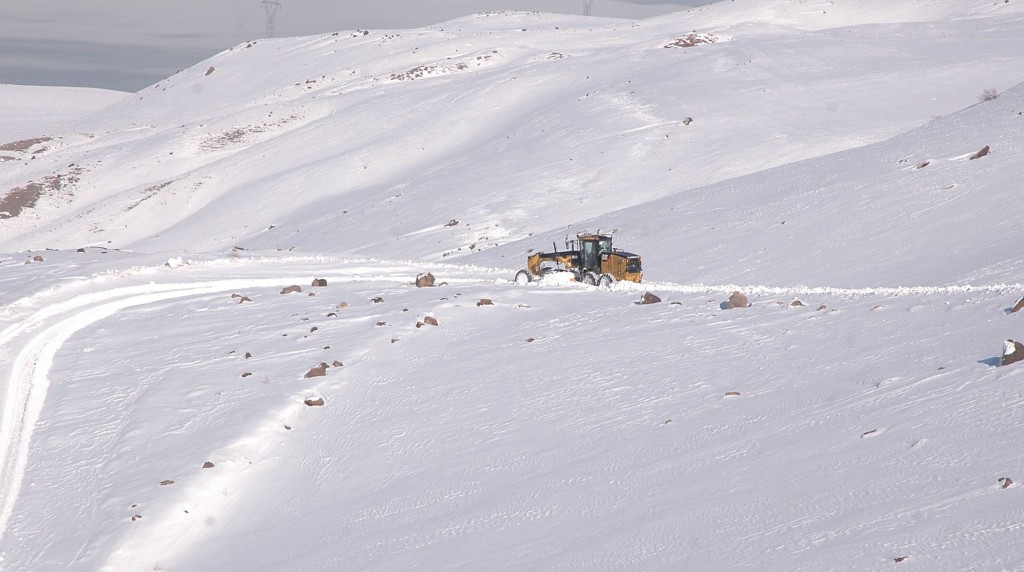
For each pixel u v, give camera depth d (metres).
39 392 45.47
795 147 137.62
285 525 30.39
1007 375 25.53
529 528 24.84
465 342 46.50
